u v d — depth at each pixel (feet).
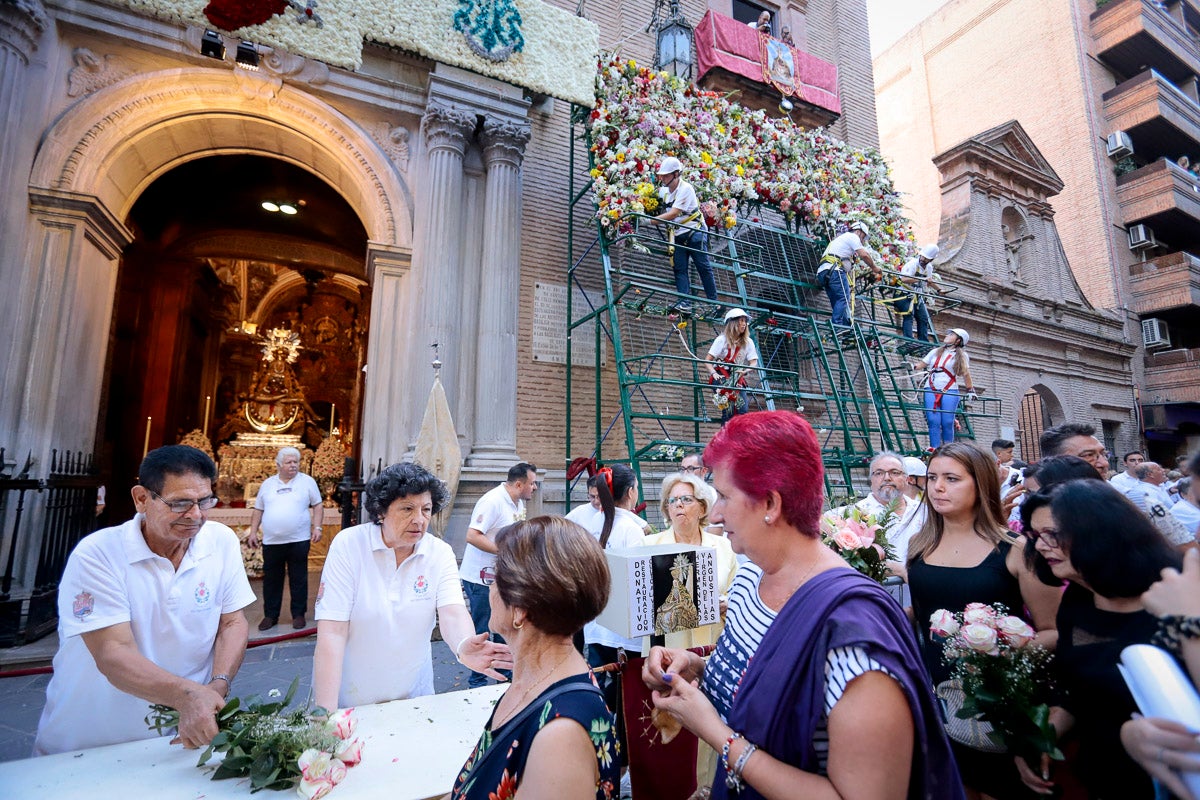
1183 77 70.38
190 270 36.99
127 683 6.23
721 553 10.16
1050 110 64.75
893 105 80.84
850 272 28.63
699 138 26.25
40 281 18.19
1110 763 5.45
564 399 26.11
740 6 37.60
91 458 19.80
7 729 11.75
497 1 21.95
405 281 23.20
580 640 11.85
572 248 27.14
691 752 5.89
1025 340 44.01
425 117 23.84
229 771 5.54
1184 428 56.44
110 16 19.89
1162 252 66.95
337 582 7.66
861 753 3.33
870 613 3.73
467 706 7.25
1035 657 5.96
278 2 18.15
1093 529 5.52
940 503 8.14
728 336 21.86
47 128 18.90
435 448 20.16
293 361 48.08
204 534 7.77
